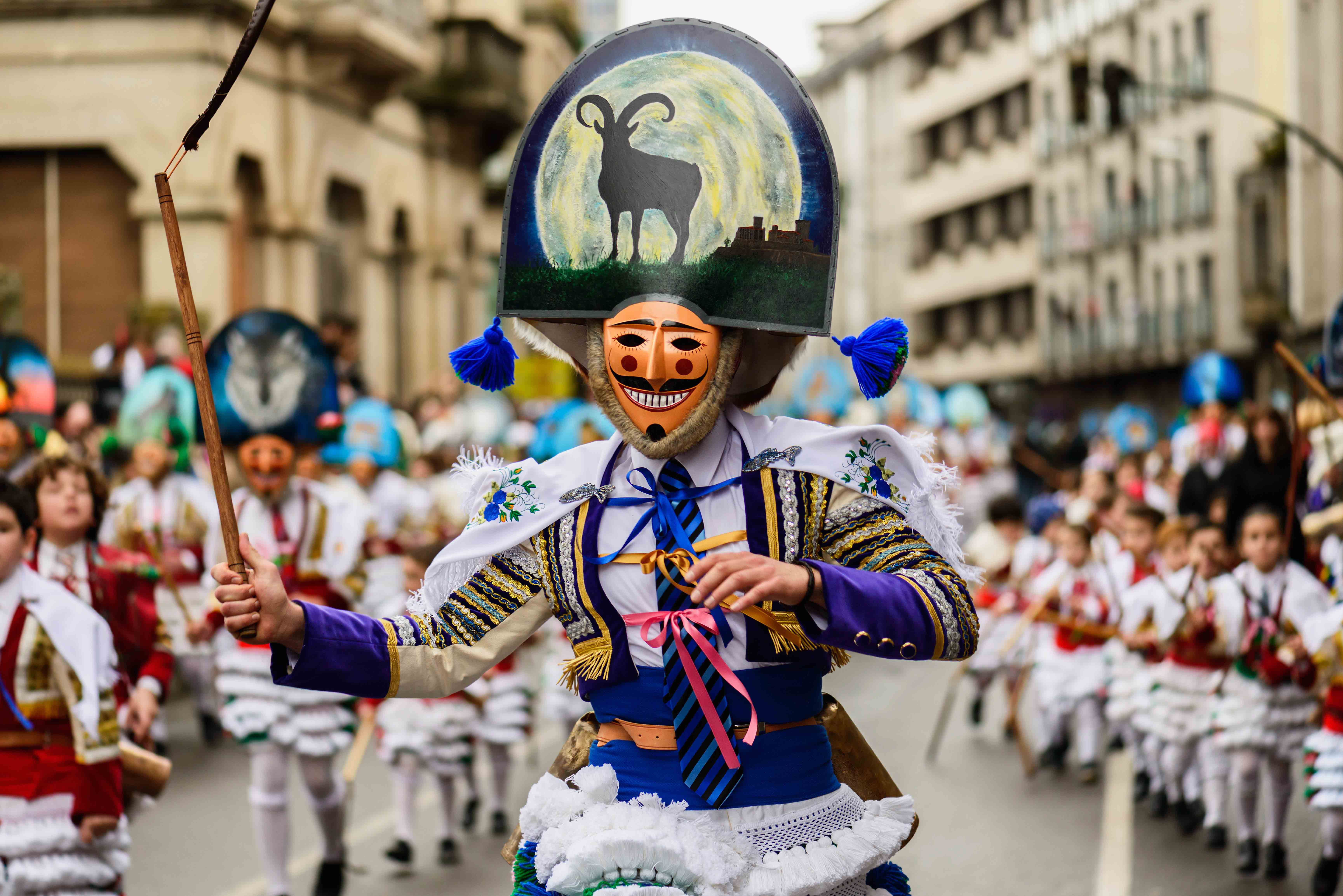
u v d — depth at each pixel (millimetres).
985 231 58781
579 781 3369
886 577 3184
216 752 10820
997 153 56969
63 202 20125
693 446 3453
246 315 7719
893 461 3451
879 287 67188
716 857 3193
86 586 5410
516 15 30266
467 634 3521
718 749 3285
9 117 19984
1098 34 49406
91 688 4789
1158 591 8266
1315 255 29062
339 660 3350
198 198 19828
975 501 27094
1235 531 9680
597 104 3557
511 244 3588
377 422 13633
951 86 59656
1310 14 28922
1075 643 9859
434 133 27422
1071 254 51844
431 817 8891
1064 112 52125
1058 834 8039
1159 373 48500
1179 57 44906
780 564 3084
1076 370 51594
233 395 7562
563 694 9914
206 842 8133
